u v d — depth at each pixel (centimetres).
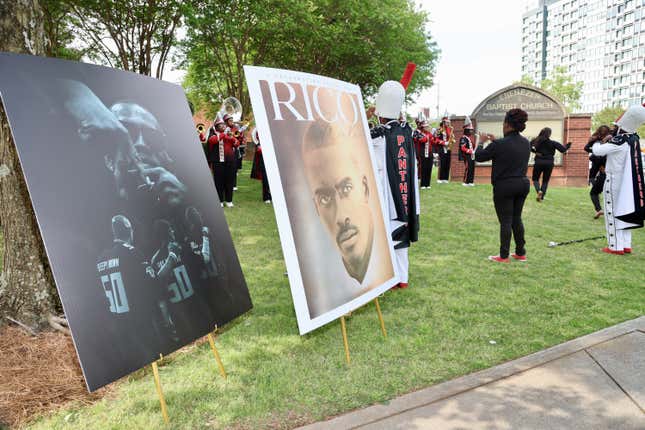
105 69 275
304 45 1848
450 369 326
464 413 269
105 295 236
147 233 268
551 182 1673
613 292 488
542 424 258
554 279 533
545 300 464
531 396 286
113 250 246
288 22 1582
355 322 411
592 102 13950
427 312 434
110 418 271
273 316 426
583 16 14150
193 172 318
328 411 276
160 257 272
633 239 766
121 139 270
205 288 299
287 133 302
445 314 428
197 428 262
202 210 315
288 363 336
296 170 304
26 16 345
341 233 334
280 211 288
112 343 233
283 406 282
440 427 256
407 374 319
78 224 234
